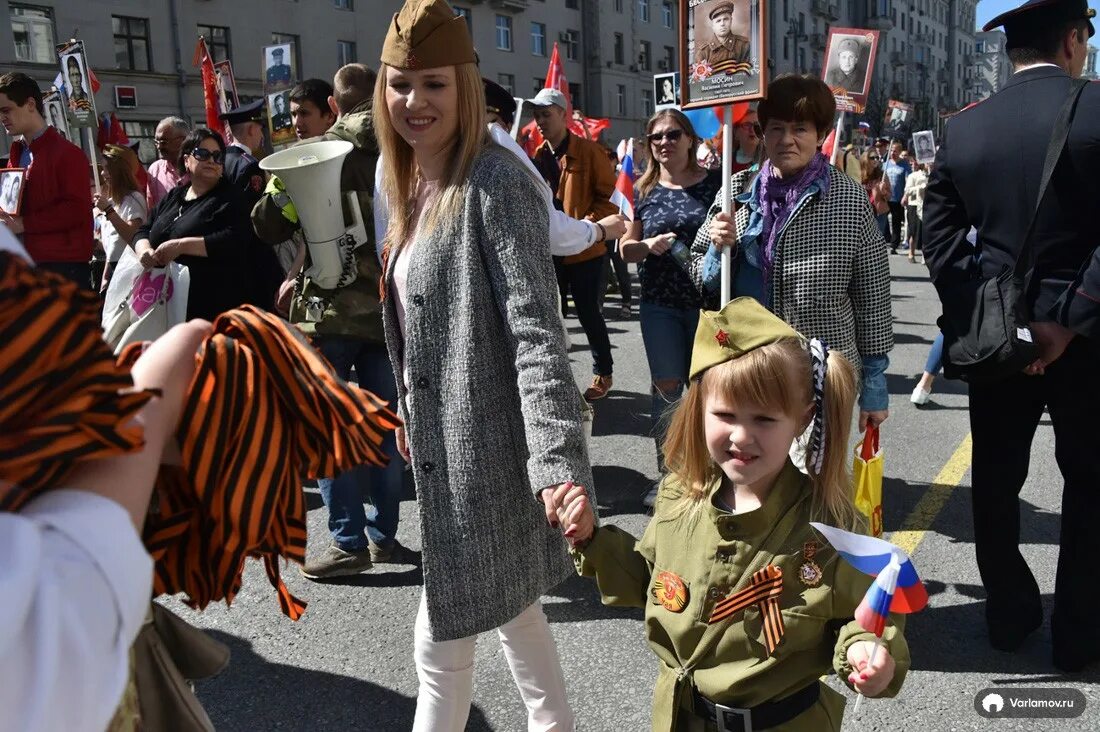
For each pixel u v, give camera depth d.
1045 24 2.63
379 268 3.39
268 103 7.95
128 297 4.13
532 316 1.87
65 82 7.02
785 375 1.67
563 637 3.12
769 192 3.10
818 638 1.67
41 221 5.20
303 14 31.81
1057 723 2.55
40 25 25.38
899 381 6.80
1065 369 2.63
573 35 44.44
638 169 10.83
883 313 2.97
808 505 1.73
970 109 2.78
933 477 4.65
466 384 1.92
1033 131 2.55
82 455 0.80
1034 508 4.14
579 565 1.90
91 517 0.80
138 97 27.59
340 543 3.56
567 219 2.65
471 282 1.91
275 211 3.45
